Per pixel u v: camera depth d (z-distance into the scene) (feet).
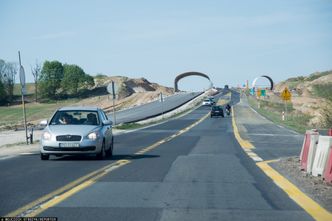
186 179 42.78
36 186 39.14
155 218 27.73
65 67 558.97
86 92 561.02
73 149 57.41
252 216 28.35
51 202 32.45
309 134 49.11
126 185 39.47
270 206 31.22
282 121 187.11
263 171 48.19
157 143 89.66
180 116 252.42
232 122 191.42
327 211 29.86
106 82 605.73
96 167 51.85
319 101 161.07
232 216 28.30
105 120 63.10
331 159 40.47
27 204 31.83
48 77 545.03
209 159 59.93
